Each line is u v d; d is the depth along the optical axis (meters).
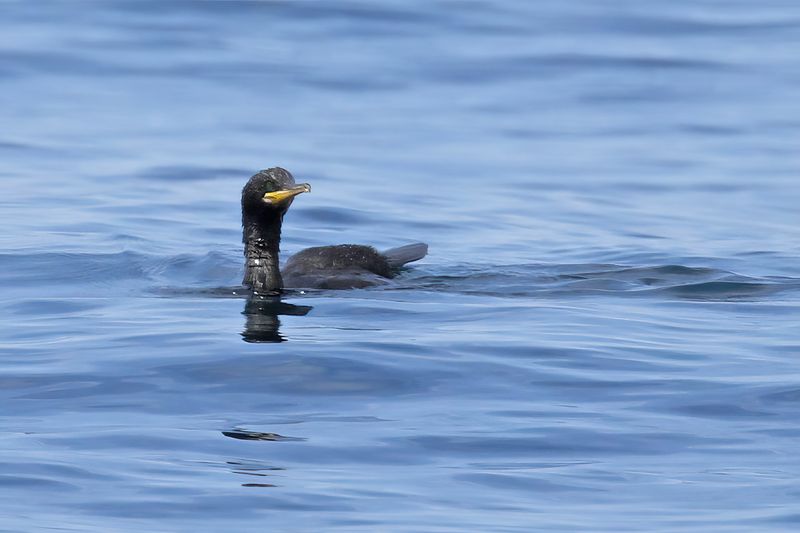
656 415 10.21
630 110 27.22
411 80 28.98
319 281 15.11
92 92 27.42
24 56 29.38
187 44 30.89
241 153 23.56
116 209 19.80
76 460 9.13
